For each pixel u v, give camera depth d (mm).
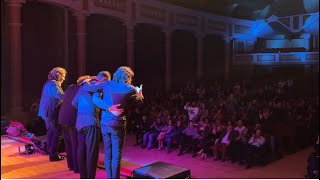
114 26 14812
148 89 17297
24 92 12680
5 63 11781
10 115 10695
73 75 12094
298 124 9844
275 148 8945
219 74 20281
